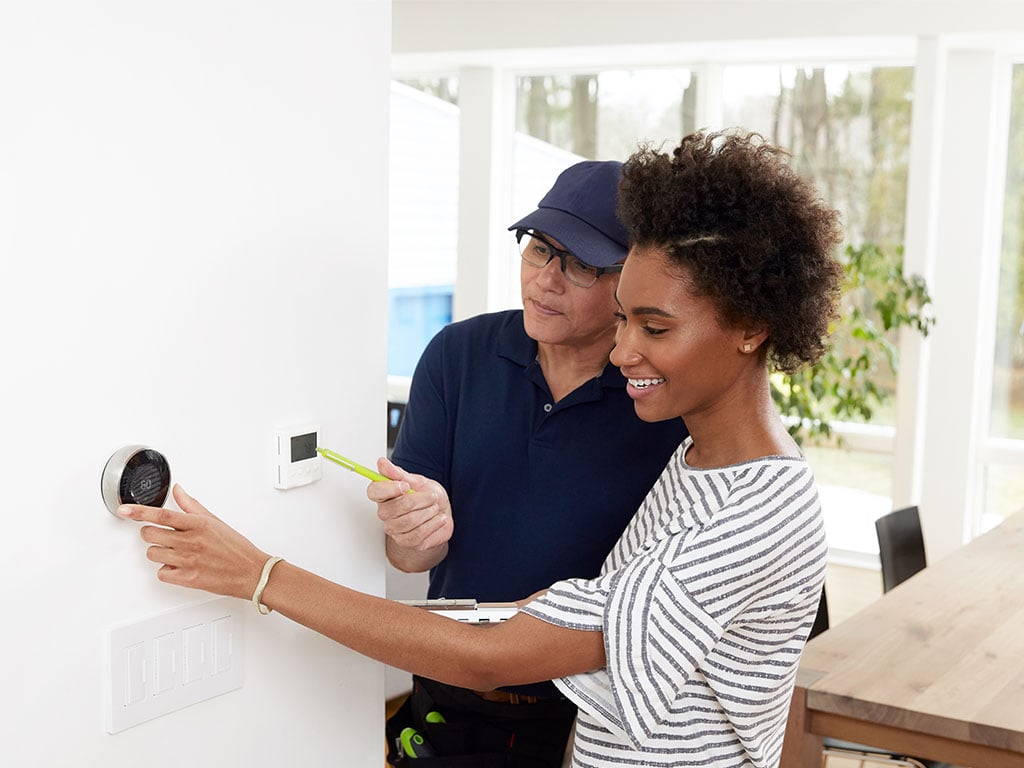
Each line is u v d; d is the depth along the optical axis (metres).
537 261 1.69
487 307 5.98
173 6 1.22
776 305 1.22
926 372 4.89
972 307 4.89
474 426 1.79
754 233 1.19
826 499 5.27
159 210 1.22
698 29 5.02
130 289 1.20
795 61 5.27
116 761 1.24
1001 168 4.93
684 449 1.42
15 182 1.09
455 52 5.50
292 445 1.40
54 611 1.16
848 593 4.91
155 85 1.21
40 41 1.10
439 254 6.32
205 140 1.27
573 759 1.42
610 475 1.73
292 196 1.38
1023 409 5.00
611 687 1.24
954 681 2.12
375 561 1.59
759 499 1.25
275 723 1.45
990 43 4.70
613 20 5.18
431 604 1.47
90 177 1.15
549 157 5.95
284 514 1.42
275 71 1.34
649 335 1.25
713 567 1.22
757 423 1.30
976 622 2.43
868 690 2.07
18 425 1.11
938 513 5.04
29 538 1.13
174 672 1.29
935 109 4.66
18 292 1.10
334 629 1.25
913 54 5.02
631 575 1.24
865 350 4.81
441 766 1.75
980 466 5.07
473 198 5.95
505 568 1.76
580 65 5.77
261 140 1.33
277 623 1.43
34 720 1.15
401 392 6.32
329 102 1.42
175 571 1.25
